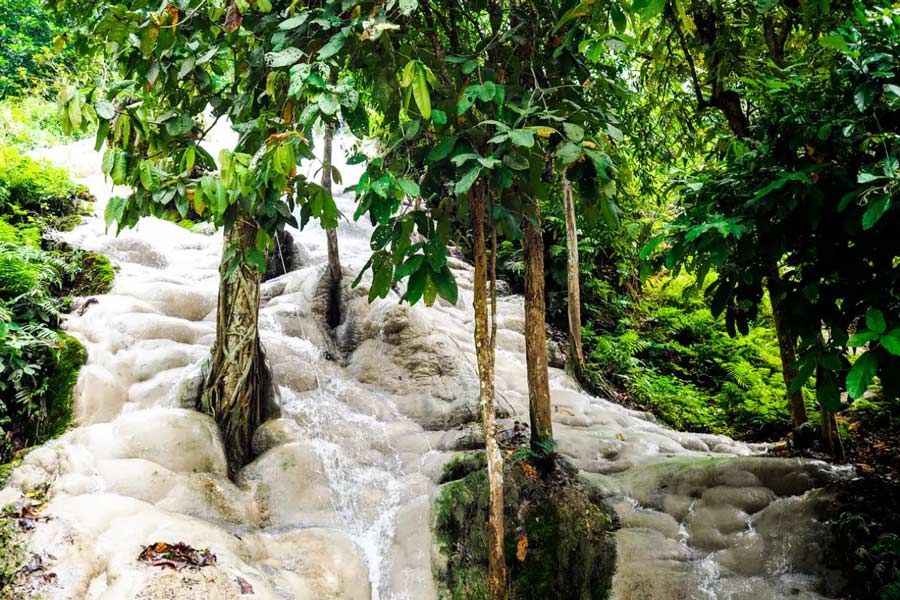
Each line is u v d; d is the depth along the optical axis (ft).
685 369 25.17
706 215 10.40
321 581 11.79
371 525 13.82
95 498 11.51
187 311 17.84
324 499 13.69
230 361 14.37
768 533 12.61
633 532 13.42
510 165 9.36
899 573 10.64
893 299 9.59
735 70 15.24
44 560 9.95
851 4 12.53
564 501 13.55
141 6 10.25
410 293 10.19
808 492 13.05
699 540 13.10
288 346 17.47
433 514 13.51
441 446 15.72
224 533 11.52
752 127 13.08
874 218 7.91
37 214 21.03
